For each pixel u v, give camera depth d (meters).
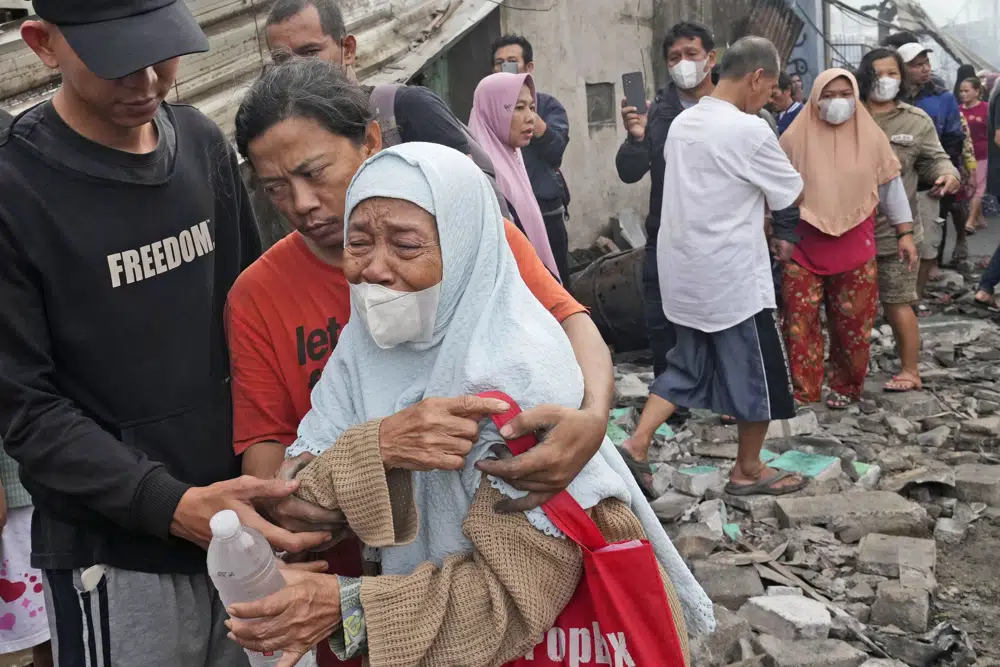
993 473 4.38
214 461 2.05
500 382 1.48
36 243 1.75
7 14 3.80
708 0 10.52
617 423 5.09
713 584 3.51
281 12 3.05
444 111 2.91
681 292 4.07
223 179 2.12
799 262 5.14
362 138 1.71
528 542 1.45
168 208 1.92
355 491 1.46
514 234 1.86
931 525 4.03
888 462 4.64
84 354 1.85
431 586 1.47
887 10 14.70
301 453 1.62
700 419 5.30
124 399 1.90
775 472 4.35
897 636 3.19
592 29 9.07
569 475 1.46
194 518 1.66
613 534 1.56
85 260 1.80
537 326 1.55
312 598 1.45
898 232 5.44
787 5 11.47
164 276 1.93
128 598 1.94
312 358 1.86
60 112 1.79
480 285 1.54
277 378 1.87
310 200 1.67
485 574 1.45
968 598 3.49
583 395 1.61
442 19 6.21
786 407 4.09
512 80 4.23
